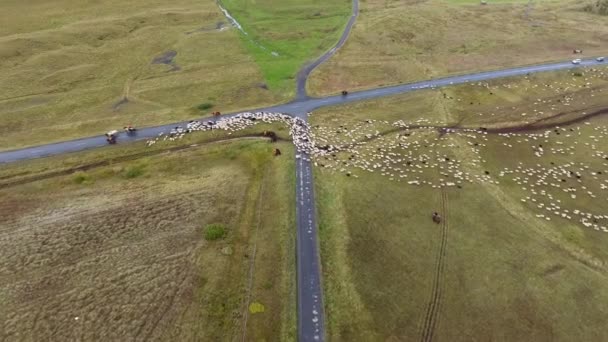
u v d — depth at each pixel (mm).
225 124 86750
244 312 49469
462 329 47188
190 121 88938
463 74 109562
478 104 95438
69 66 113375
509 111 92375
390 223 61781
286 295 51219
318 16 150875
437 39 130750
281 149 78875
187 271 54750
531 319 48312
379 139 82500
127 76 109562
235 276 54031
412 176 72000
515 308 49531
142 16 147625
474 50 123562
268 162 75438
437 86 103312
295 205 65188
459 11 153250
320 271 54156
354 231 60281
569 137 83062
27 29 134250
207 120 89188
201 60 118562
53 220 63312
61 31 131375
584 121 88500
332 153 77875
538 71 110375
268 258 56406
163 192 68938
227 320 48656
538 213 63938
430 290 51594
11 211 65312
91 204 66562
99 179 72500
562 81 105625
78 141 82875
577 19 145125
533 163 75562
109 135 83250
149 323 48344
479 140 82000
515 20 145125
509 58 118625
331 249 57344
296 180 70562
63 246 58781
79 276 54250
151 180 72125
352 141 81750
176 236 60281
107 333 47281
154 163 76188
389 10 155000
